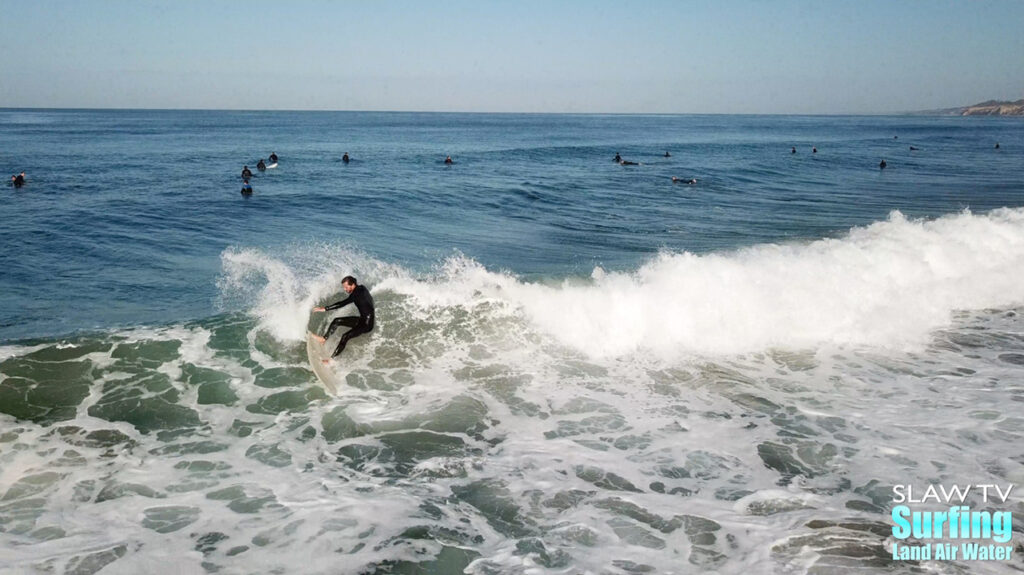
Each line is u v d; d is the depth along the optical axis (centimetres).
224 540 509
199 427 703
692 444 686
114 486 584
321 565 482
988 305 1172
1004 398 794
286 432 702
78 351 856
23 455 627
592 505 572
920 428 716
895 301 1125
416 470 632
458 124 13038
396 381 841
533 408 775
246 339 927
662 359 926
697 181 3148
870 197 2606
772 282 1135
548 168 3669
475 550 505
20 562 471
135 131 7381
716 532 528
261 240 1581
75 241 1485
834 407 776
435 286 1102
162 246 1477
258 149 4828
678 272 1155
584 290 1085
